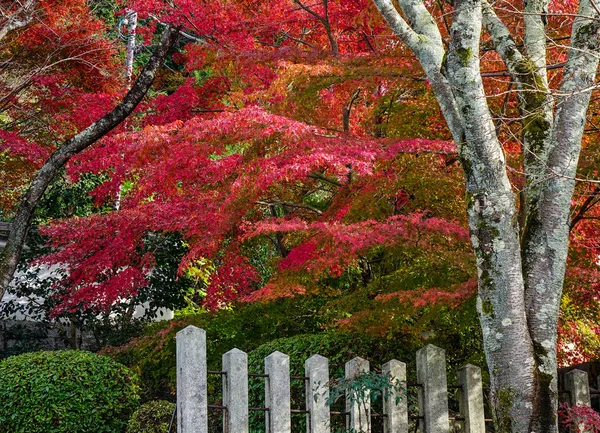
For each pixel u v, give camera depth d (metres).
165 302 11.66
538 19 5.80
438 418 5.59
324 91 8.45
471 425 5.64
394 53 7.49
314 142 6.40
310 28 10.00
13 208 14.81
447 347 8.02
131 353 10.54
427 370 5.62
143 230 9.44
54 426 7.71
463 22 5.12
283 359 5.27
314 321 9.40
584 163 6.86
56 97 12.10
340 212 7.44
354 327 6.88
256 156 6.92
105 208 13.78
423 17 5.63
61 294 11.24
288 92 7.87
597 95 7.49
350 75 7.30
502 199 4.94
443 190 7.47
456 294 5.94
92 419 7.85
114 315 12.62
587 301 7.12
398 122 8.06
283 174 6.21
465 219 7.56
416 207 7.92
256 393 7.23
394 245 6.70
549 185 5.09
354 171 8.39
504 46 5.75
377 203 7.60
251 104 9.31
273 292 7.39
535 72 5.53
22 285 11.49
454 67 5.09
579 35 5.42
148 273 11.72
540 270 4.97
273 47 10.02
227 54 9.35
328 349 7.16
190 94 10.31
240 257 9.08
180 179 7.73
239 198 7.11
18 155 12.19
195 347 4.89
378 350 7.23
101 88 12.61
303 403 6.96
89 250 9.91
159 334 9.40
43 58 12.13
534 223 5.08
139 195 9.28
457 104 5.09
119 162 8.24
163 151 7.09
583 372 5.92
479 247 4.95
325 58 7.93
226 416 5.04
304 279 7.46
